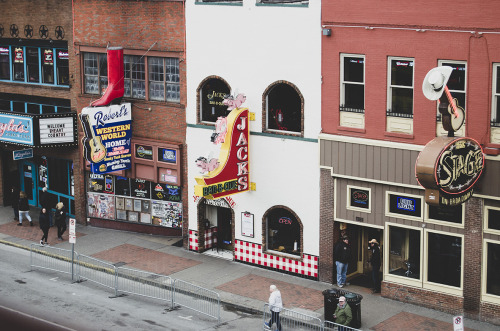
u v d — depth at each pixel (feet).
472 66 111.86
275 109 137.18
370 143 123.85
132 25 155.63
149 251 154.40
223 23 140.87
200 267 144.25
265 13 134.21
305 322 110.22
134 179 165.27
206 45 144.56
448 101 103.04
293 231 139.03
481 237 114.11
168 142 154.61
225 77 142.72
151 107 155.84
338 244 130.41
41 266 146.51
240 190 139.13
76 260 148.05
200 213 151.84
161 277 138.92
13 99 183.93
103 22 160.66
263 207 140.36
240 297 128.06
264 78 136.36
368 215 126.62
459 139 102.58
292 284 134.10
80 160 171.94
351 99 126.93
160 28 151.33
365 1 121.08
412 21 116.57
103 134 150.92
